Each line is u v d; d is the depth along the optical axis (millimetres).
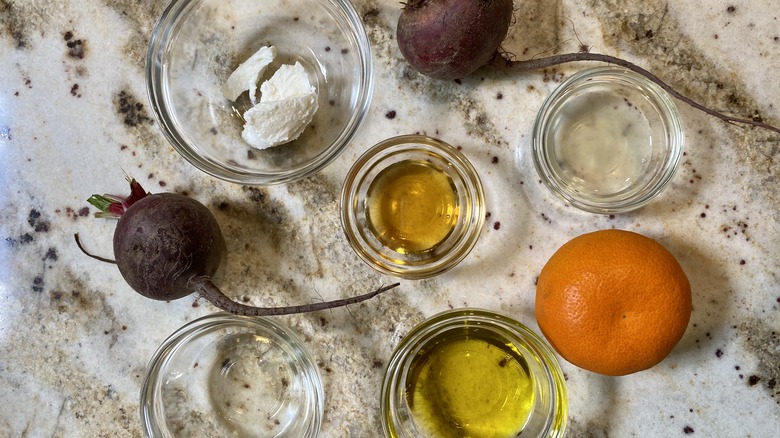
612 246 334
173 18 365
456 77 354
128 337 373
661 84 341
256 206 373
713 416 367
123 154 373
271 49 366
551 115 363
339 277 372
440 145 364
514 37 370
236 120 375
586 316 331
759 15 365
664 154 367
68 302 373
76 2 371
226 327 374
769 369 366
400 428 363
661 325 332
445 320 357
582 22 369
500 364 367
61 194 374
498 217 372
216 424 377
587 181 371
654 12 367
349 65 375
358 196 372
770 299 367
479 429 367
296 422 374
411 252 370
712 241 369
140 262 336
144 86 373
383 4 371
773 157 367
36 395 374
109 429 372
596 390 370
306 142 374
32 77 372
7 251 374
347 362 372
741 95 368
